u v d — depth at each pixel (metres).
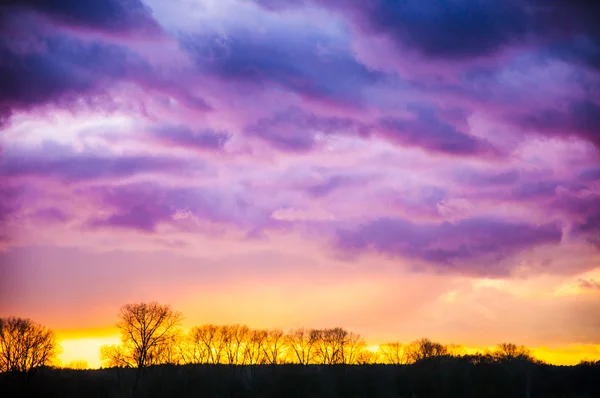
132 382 193.00
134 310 189.50
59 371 194.88
